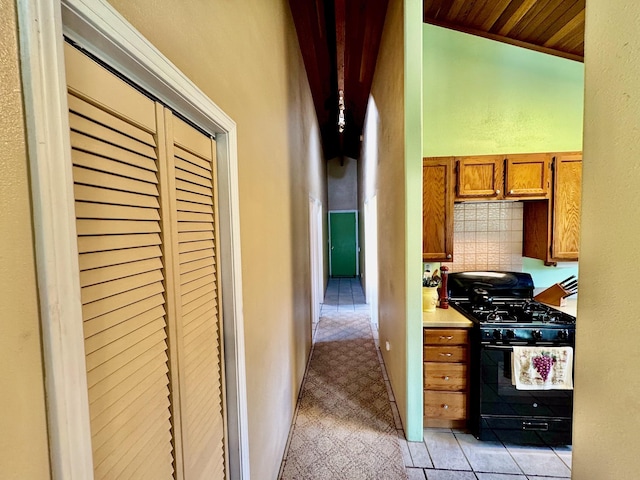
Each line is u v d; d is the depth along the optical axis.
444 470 1.82
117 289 0.60
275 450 1.75
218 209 1.11
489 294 2.52
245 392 1.23
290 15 2.49
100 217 0.55
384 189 2.95
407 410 2.05
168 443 0.77
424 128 2.53
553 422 1.95
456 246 2.68
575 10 2.13
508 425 1.99
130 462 0.62
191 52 0.84
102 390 0.55
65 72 0.46
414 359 2.03
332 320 4.75
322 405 2.50
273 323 1.78
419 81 1.89
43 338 0.41
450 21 2.44
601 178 0.60
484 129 2.50
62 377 0.43
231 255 1.14
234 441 1.18
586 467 0.65
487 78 2.49
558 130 2.47
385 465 1.86
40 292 0.40
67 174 0.44
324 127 5.77
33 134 0.39
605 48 0.58
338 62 2.76
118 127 0.59
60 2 0.43
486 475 1.78
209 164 1.05
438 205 2.37
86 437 0.47
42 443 0.41
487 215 2.65
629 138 0.53
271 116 1.80
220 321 1.12
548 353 1.91
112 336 0.58
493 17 2.30
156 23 0.67
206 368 1.00
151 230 0.71
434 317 2.17
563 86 2.45
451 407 2.12
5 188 0.37
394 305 2.51
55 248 0.42
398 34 2.08
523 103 2.48
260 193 1.55
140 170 0.67
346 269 8.41
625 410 0.54
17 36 0.38
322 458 1.92
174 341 0.79
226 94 1.10
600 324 0.60
